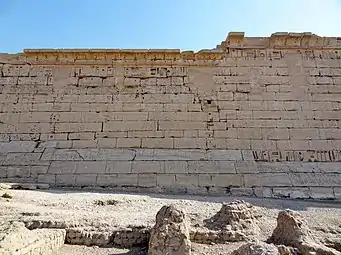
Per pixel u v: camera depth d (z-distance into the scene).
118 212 9.88
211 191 14.12
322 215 10.20
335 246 7.55
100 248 7.52
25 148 15.34
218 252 7.16
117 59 17.14
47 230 7.19
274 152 15.45
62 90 16.58
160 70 16.97
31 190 12.92
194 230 7.84
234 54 17.20
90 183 14.34
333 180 14.45
